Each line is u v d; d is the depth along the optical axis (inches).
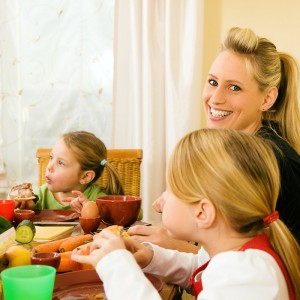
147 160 98.7
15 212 53.6
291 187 46.7
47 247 41.9
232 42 53.6
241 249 33.0
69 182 74.7
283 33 101.4
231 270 30.2
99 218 50.8
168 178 36.1
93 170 76.0
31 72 104.1
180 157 35.5
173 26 97.0
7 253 35.8
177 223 35.5
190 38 96.7
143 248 40.9
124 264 31.9
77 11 102.7
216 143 34.8
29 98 104.5
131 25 98.6
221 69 53.2
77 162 74.1
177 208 35.4
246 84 52.6
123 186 81.6
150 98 98.0
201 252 43.1
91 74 103.5
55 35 103.4
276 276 30.7
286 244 33.1
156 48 98.5
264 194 34.0
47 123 104.8
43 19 103.3
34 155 105.2
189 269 41.9
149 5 97.0
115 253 32.7
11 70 104.0
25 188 66.9
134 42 98.3
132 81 100.6
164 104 99.5
